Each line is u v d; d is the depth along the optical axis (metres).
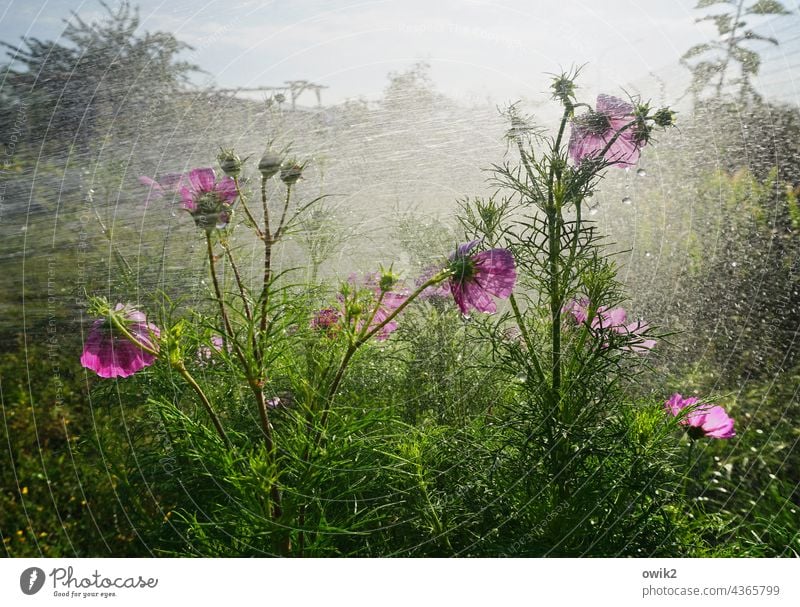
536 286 2.43
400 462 2.28
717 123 3.51
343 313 2.21
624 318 2.57
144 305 2.46
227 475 2.16
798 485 2.77
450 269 2.08
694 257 3.16
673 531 2.39
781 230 3.33
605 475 2.32
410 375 2.59
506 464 2.34
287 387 2.49
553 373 2.36
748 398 2.98
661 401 2.60
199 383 2.47
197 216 2.00
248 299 2.17
